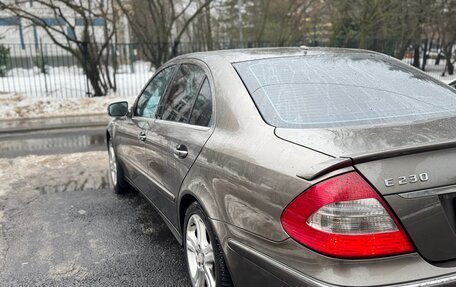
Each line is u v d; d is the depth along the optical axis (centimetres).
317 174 189
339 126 232
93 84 1709
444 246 189
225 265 254
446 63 2620
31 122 1241
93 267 358
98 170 670
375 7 2073
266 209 211
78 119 1295
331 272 183
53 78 2252
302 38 2323
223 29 2508
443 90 293
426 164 192
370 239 181
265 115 248
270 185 210
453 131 213
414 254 185
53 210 492
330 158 193
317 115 246
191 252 301
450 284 184
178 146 313
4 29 2708
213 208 258
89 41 1677
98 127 1148
